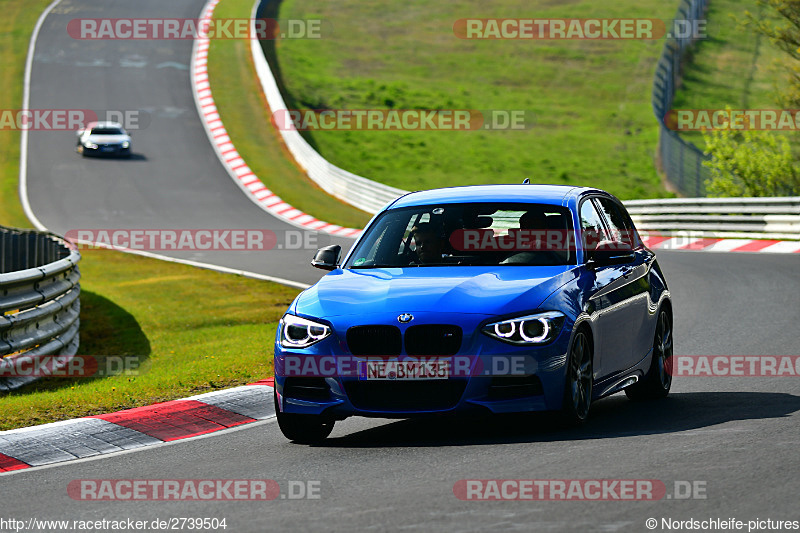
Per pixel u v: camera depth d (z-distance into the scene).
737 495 19.62
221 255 97.94
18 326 41.38
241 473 23.94
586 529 17.78
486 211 29.98
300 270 84.25
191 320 61.22
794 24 118.50
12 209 142.12
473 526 18.17
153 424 30.42
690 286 64.50
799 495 19.47
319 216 133.00
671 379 33.75
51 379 43.56
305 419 27.30
